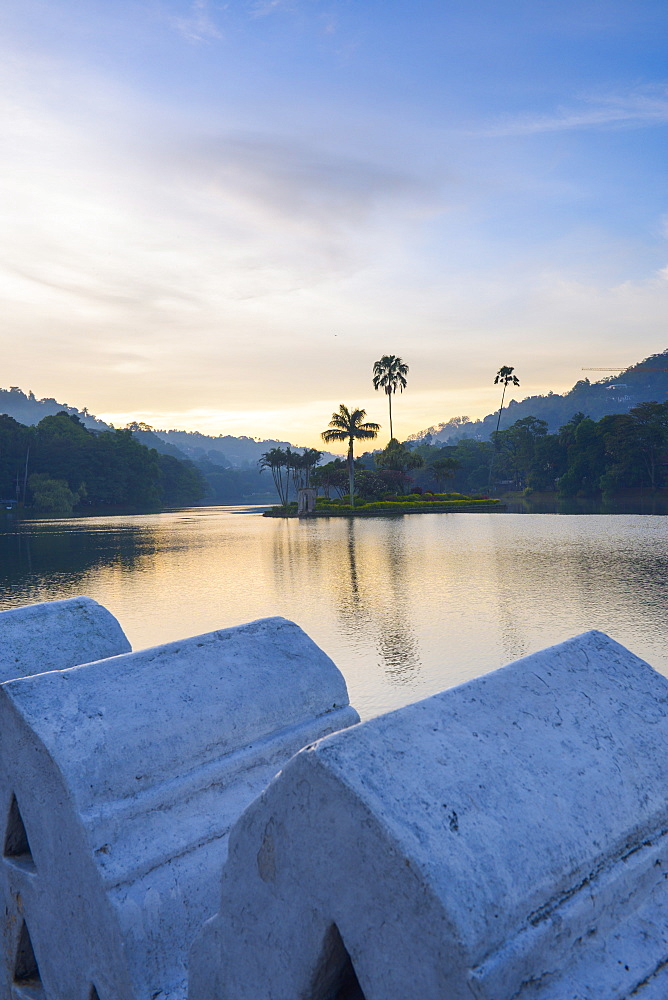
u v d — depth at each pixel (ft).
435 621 43.27
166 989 5.43
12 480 363.97
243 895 4.38
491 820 3.84
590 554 76.28
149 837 5.79
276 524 174.70
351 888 3.75
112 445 401.08
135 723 6.10
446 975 3.35
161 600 56.90
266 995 4.28
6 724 6.13
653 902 4.28
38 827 6.00
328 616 46.91
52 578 74.33
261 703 6.81
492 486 427.74
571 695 4.97
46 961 6.20
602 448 295.89
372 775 3.84
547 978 3.63
